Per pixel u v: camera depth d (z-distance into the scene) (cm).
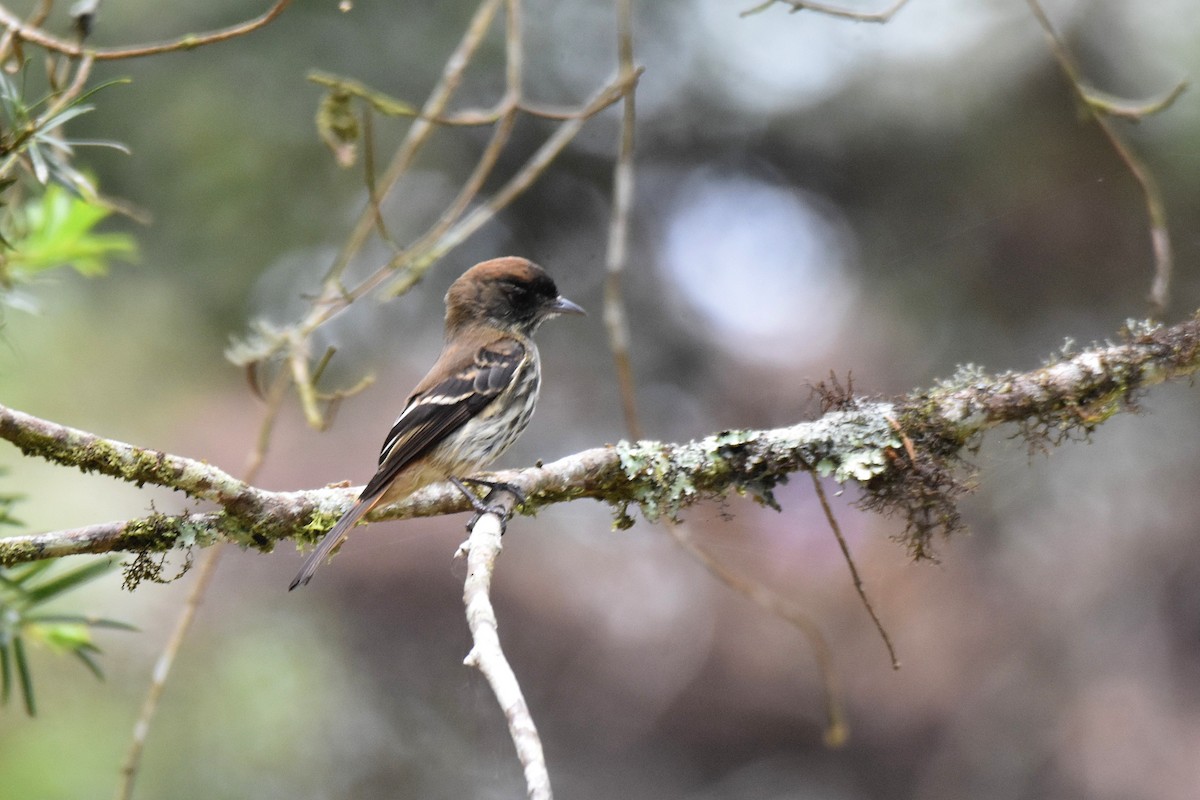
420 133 745
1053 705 1534
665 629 1714
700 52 1652
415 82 1529
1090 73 1471
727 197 1697
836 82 1623
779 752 1677
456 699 1567
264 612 1404
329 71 1486
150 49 617
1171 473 1510
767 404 1605
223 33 625
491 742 1566
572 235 1706
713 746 1702
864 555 1513
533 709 1714
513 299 948
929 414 675
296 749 1296
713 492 690
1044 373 677
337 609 1557
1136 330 692
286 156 1467
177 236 1445
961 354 1531
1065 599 1531
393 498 795
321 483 1460
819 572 1528
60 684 1007
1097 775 1503
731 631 1669
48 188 614
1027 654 1541
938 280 1560
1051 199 1501
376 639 1572
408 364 1602
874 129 1589
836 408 691
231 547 1390
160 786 1173
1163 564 1514
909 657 1550
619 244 800
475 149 1619
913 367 1542
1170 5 1430
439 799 1513
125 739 1038
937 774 1570
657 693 1702
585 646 1716
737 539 1533
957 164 1566
